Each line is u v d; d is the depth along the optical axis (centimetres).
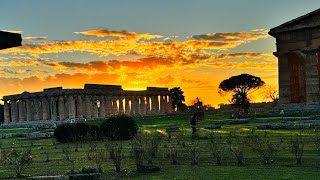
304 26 8475
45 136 6475
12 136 7275
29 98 15962
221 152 3003
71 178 1956
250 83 13225
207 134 4759
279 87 8838
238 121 6850
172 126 7288
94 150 3456
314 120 5888
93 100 15812
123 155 2970
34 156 3466
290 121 6022
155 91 18462
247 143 3238
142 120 10362
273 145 3133
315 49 8381
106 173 2314
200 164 2514
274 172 2103
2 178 2294
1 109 18488
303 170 2144
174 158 2628
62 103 14975
